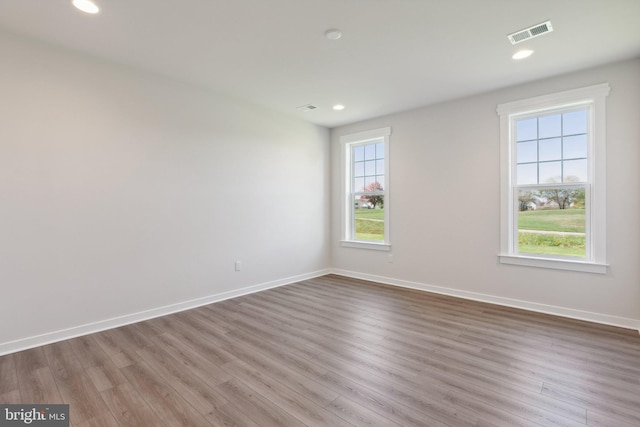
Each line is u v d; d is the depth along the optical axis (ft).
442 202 13.79
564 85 10.86
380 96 12.98
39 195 8.82
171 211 11.50
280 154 15.30
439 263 13.96
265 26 8.09
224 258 13.14
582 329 9.84
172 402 6.31
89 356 8.20
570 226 11.07
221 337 9.42
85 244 9.62
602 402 6.24
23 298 8.61
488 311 11.57
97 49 9.26
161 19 7.77
